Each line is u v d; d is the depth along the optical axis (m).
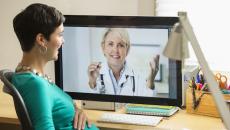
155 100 1.92
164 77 1.89
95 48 1.97
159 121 1.90
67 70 2.04
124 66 1.94
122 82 1.96
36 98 1.47
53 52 1.64
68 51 2.01
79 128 1.69
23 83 1.50
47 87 1.53
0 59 2.70
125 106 2.13
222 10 2.27
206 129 1.78
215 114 1.96
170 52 1.12
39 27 1.56
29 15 1.56
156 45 1.87
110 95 1.99
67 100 1.68
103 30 1.94
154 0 2.42
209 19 2.30
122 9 2.48
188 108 2.04
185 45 1.12
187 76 2.08
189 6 2.32
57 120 1.61
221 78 2.09
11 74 1.58
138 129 1.83
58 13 1.63
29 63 1.59
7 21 2.63
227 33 2.28
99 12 2.50
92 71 2.00
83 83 2.03
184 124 1.86
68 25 1.98
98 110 2.10
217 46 2.31
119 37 1.92
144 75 1.92
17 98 1.43
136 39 1.89
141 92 1.94
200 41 2.33
